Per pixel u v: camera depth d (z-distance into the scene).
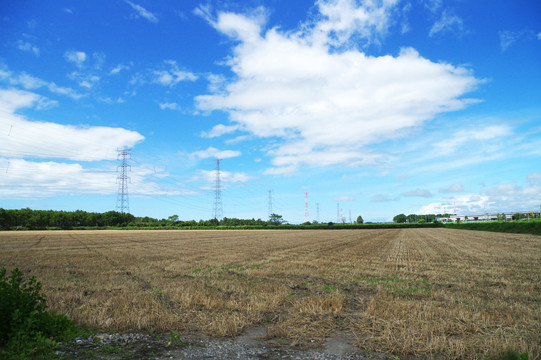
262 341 8.09
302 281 16.12
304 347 7.67
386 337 7.91
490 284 15.22
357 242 46.03
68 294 12.49
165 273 18.66
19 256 27.73
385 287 14.52
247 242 46.94
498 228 76.06
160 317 9.48
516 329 8.57
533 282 15.51
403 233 76.44
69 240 51.75
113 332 8.48
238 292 13.38
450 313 9.90
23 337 7.06
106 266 21.58
